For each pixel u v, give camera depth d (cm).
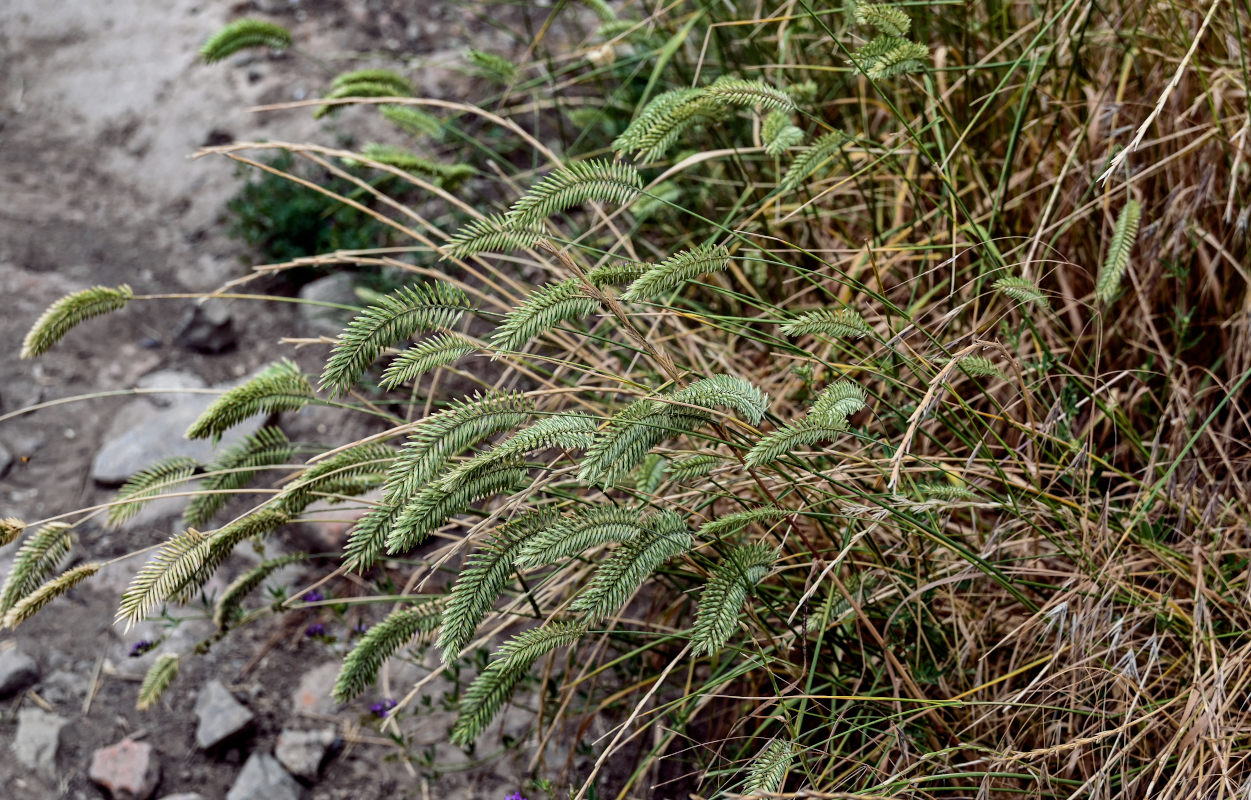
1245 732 214
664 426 174
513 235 189
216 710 290
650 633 268
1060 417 246
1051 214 304
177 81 508
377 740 288
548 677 264
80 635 313
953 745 234
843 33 345
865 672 246
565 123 465
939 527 233
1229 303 287
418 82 494
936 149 318
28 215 449
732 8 400
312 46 521
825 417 177
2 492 349
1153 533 249
